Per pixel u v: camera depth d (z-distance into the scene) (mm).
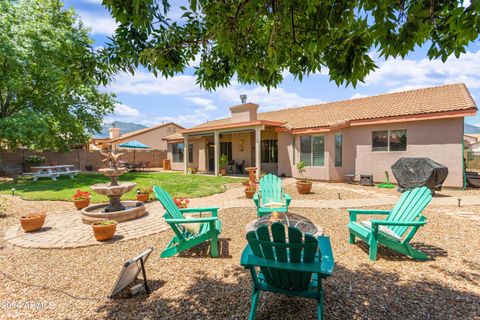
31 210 7391
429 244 4367
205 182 13258
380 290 2930
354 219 4594
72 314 2607
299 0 2219
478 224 5410
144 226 5652
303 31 2584
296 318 2461
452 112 9562
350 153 12664
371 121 11625
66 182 13336
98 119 19406
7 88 14016
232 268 3602
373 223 3750
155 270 3570
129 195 9719
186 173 18219
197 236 4078
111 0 2395
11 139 13719
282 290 2434
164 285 3156
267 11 2637
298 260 2252
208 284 3152
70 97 15898
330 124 12141
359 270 3455
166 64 3363
